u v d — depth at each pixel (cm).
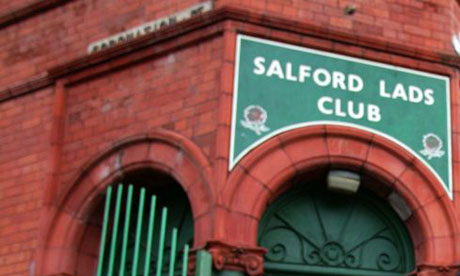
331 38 1098
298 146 1045
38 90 1223
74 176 1109
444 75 1134
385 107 1092
